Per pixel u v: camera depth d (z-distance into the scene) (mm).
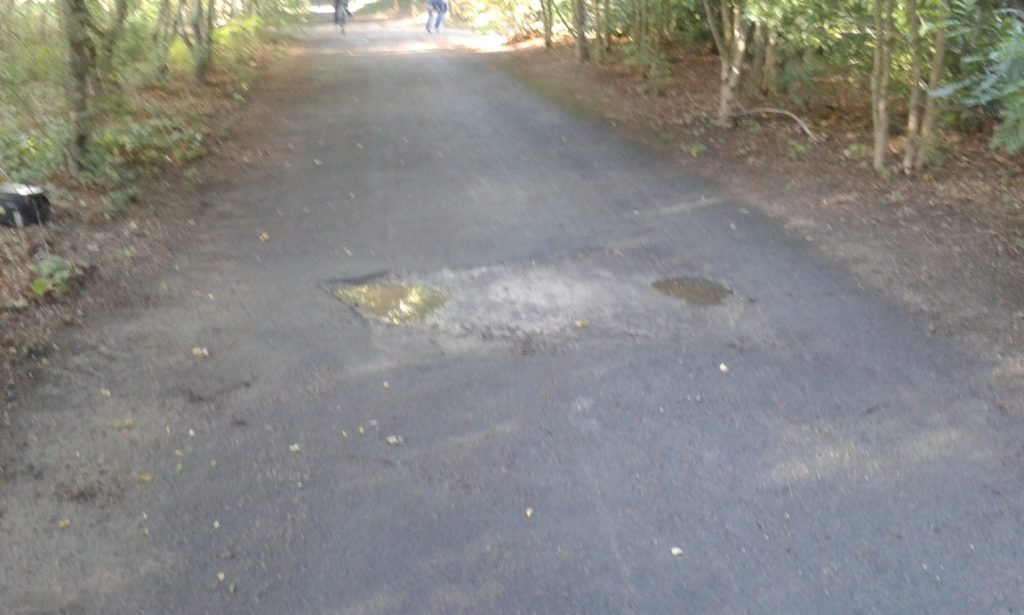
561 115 13789
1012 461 4594
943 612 3570
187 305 6555
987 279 6906
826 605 3602
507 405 5152
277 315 6410
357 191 9609
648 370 5559
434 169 10539
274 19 25156
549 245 7895
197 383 5418
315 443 4777
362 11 53406
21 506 4227
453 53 23578
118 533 4051
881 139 9836
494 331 6141
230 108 14344
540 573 3785
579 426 4930
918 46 9359
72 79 9266
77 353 5746
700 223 8461
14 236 7562
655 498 4285
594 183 9891
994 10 8359
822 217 8523
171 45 16953
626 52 17734
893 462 4582
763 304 6582
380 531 4062
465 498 4297
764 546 3943
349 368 5613
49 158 9203
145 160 10391
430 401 5207
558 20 24281
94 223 8180
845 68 12375
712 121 12781
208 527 4094
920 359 5695
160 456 4652
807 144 11258
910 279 6973
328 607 3607
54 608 3605
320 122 13375
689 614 3555
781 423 4957
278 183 9922
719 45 12352
